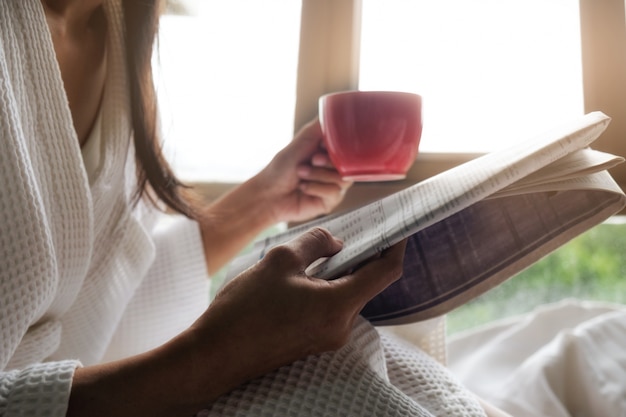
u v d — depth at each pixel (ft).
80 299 2.20
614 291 3.41
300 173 2.60
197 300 2.64
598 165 1.36
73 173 1.83
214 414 1.28
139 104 2.32
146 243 2.42
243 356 1.25
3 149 1.48
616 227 3.42
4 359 1.47
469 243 1.70
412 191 1.59
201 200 2.89
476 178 1.32
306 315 1.26
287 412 1.26
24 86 1.70
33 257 1.52
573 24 2.88
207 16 3.59
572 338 2.58
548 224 1.59
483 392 2.52
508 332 3.04
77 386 1.25
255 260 1.97
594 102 2.68
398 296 1.78
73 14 2.12
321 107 2.19
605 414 2.27
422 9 3.20
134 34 2.29
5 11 1.65
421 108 2.12
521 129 3.02
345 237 1.63
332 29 3.14
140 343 2.56
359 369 1.39
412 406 1.34
